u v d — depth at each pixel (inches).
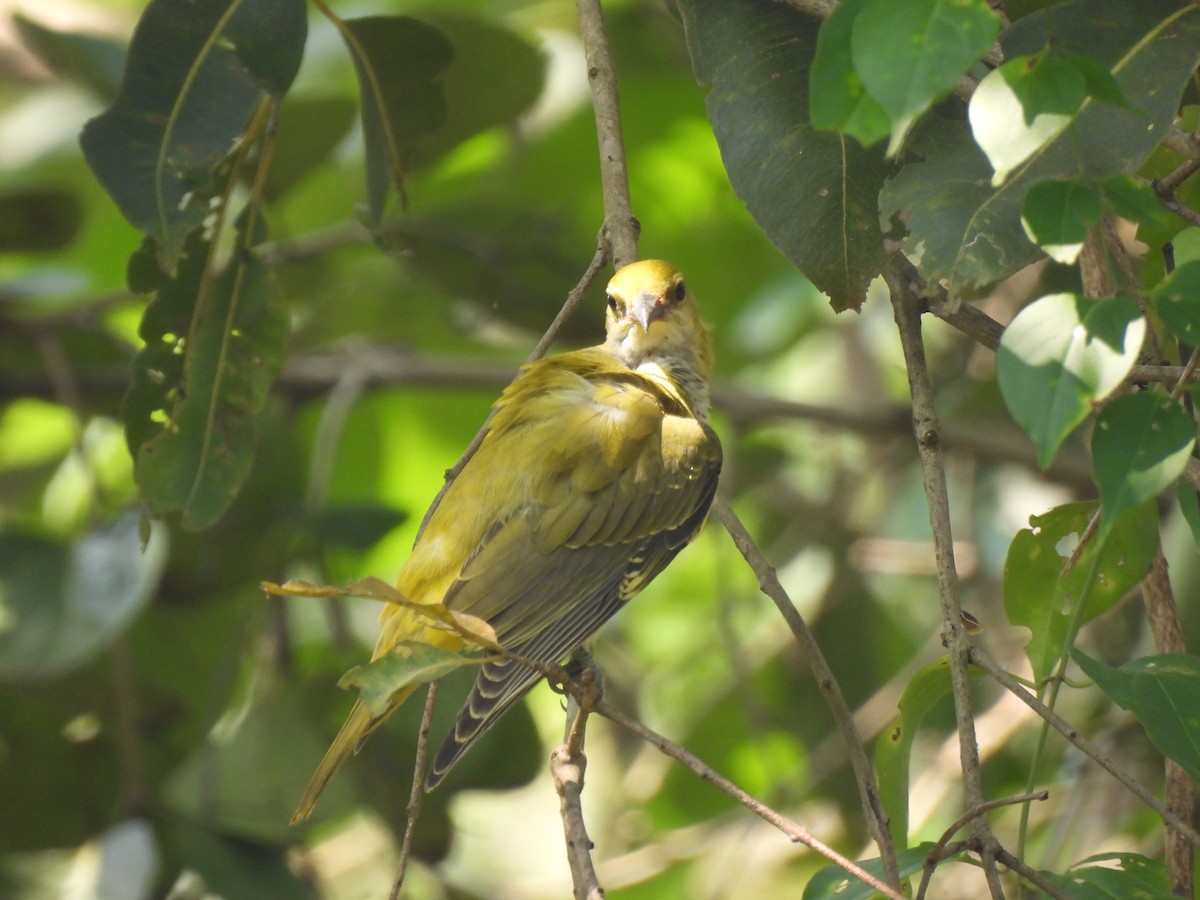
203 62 305.6
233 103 308.3
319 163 460.4
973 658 237.3
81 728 459.8
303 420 585.9
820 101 186.1
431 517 360.2
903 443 528.4
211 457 335.9
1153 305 185.6
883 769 266.4
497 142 548.1
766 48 281.9
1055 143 237.5
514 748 451.2
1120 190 186.5
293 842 433.7
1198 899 273.7
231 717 470.0
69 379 478.3
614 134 307.3
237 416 335.6
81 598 409.7
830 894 228.4
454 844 481.7
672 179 570.3
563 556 354.3
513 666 307.7
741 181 280.1
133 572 413.1
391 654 214.7
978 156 250.5
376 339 559.2
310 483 480.7
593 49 312.5
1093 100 231.0
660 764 522.9
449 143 462.0
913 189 252.2
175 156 307.0
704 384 409.7
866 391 590.9
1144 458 179.8
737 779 522.3
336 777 446.3
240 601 461.1
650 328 396.8
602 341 530.9
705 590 594.2
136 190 305.7
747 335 588.1
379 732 434.0
